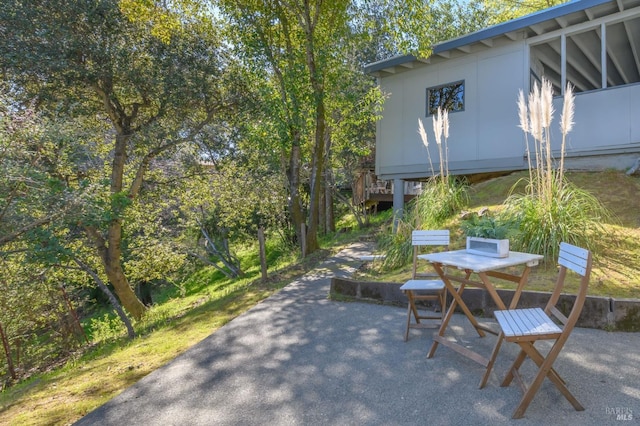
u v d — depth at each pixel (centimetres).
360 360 274
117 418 223
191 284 1508
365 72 925
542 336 189
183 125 962
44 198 561
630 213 493
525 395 192
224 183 1197
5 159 536
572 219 423
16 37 670
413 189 1286
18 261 655
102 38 764
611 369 235
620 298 311
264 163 1143
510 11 1500
